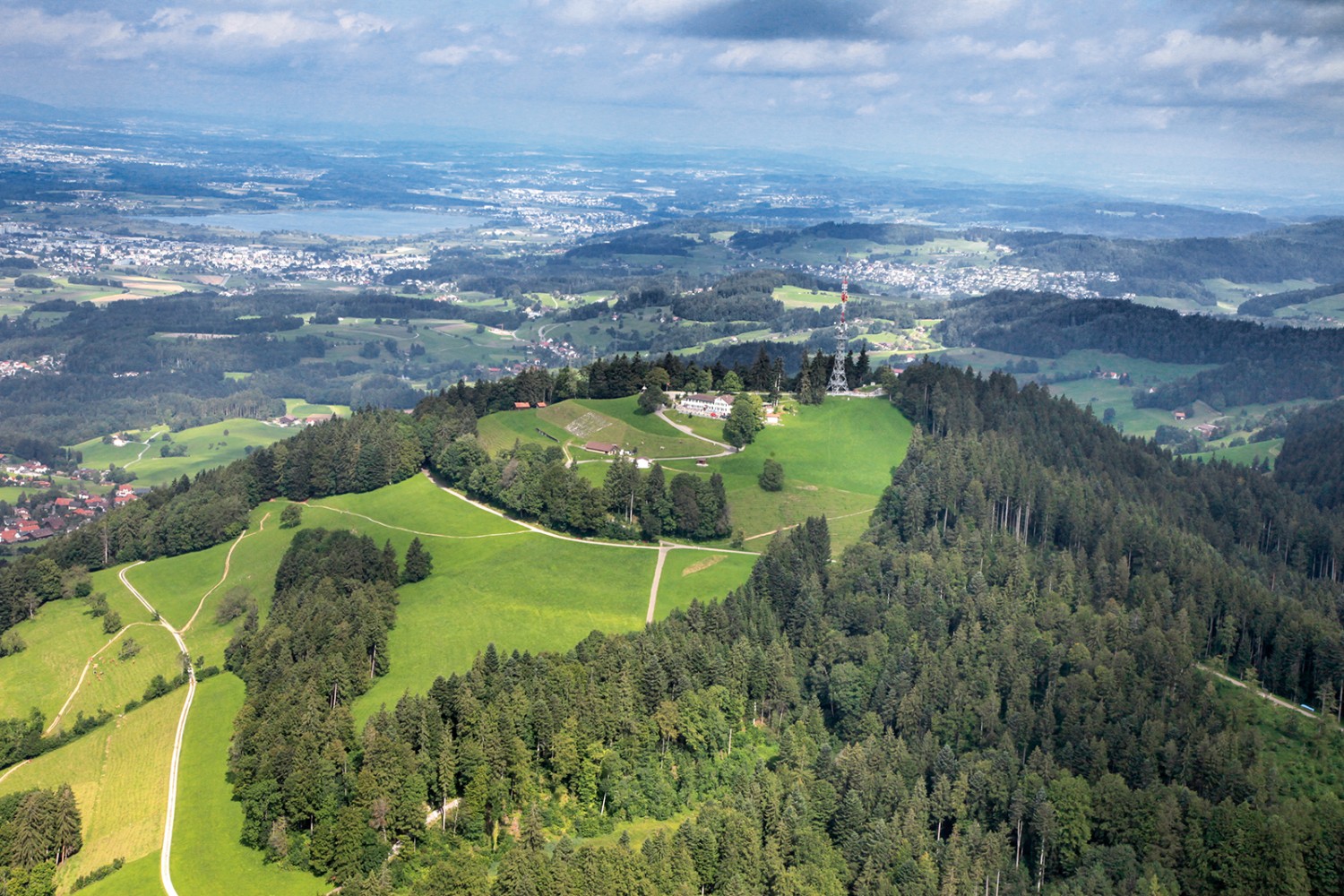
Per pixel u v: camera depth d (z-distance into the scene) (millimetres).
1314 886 191250
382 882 177000
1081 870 196125
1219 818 196250
